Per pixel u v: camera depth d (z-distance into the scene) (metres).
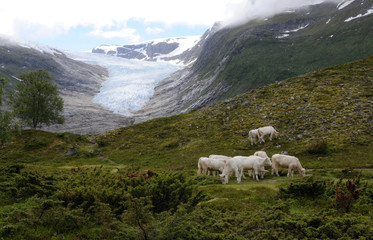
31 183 14.69
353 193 11.62
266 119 38.72
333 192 13.84
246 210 11.99
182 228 8.56
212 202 13.21
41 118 59.62
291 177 20.27
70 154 40.16
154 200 12.31
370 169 20.92
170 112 181.88
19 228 8.84
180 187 12.71
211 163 21.34
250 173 21.59
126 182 13.98
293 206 12.72
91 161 36.84
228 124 41.03
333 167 22.83
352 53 176.75
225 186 17.09
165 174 14.86
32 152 40.81
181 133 42.28
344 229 8.67
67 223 9.65
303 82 48.22
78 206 11.00
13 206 11.46
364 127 30.09
